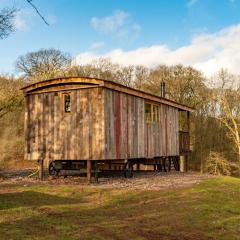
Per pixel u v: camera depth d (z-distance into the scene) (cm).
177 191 1246
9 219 841
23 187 1330
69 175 1798
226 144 3916
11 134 3209
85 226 812
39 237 704
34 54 3888
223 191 1311
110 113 1526
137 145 1744
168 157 2208
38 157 1616
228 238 801
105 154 1470
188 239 771
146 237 761
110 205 1067
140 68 4350
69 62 3894
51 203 1069
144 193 1212
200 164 3897
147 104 1906
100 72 4166
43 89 1617
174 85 3934
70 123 1546
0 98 2338
